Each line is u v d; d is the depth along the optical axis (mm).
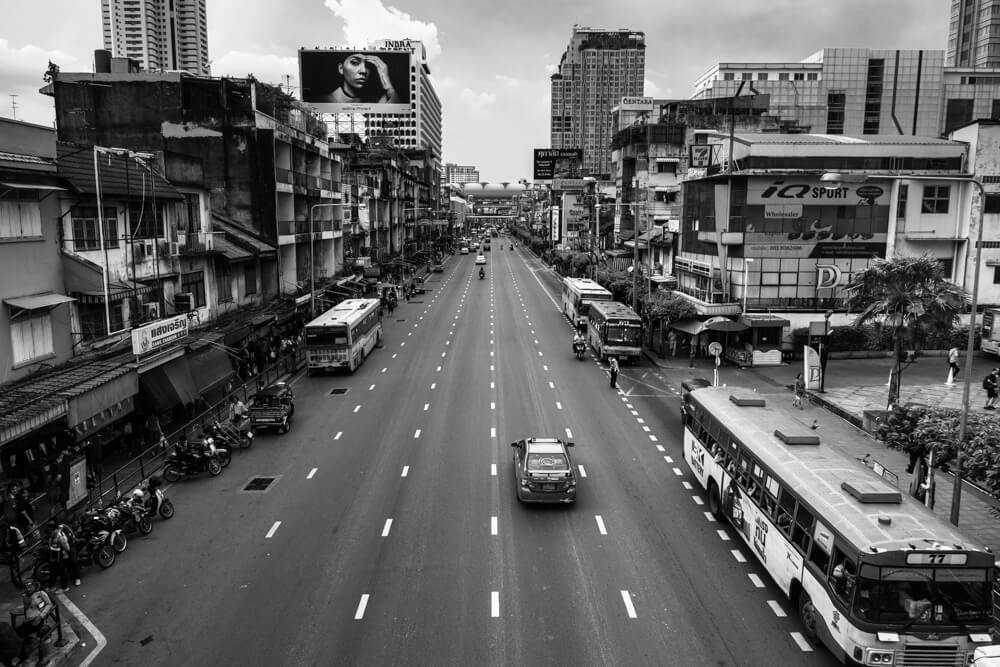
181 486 21766
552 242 129500
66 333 23641
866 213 41875
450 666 12477
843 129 116625
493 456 24266
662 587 15352
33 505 18469
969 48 143500
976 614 11398
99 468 20953
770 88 113500
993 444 16906
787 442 16438
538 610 14367
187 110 42219
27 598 13203
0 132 21312
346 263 66062
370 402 32094
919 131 116812
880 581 11391
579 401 32344
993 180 42062
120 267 27031
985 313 40688
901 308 27641
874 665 11344
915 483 19906
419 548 17250
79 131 42000
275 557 16828
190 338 29812
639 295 55562
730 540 17844
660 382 36656
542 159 159125
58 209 23484
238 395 32406
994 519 19281
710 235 45156
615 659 12695
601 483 21875
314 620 14000
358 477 22328
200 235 33969
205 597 14961
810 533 13367
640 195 73312
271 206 43281
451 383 35719
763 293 42344
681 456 24625
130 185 27125
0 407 18422
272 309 40812
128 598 14977
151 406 23781
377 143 110188
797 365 40906
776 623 13930
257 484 21844
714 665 12531
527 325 56062
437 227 157000
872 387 34188
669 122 75875
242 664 12586
